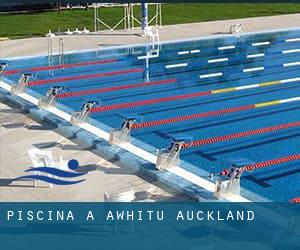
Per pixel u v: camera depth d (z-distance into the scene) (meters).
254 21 23.62
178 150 8.58
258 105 12.41
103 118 11.50
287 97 13.02
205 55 17.66
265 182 8.39
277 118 11.47
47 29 22.08
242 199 7.51
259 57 17.23
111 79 14.84
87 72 15.59
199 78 14.86
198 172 8.44
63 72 15.55
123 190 7.82
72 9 27.31
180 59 17.14
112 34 20.73
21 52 17.77
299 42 19.33
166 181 8.06
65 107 11.98
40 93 13.33
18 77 14.93
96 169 8.62
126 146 9.52
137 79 14.81
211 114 11.80
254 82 14.38
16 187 7.98
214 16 25.19
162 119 11.45
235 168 7.55
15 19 24.86
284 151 9.62
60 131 10.47
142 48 18.56
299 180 8.45
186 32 21.06
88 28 22.23
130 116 10.46
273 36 20.47
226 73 15.36
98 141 9.72
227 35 20.38
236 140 10.21
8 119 11.27
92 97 13.11
